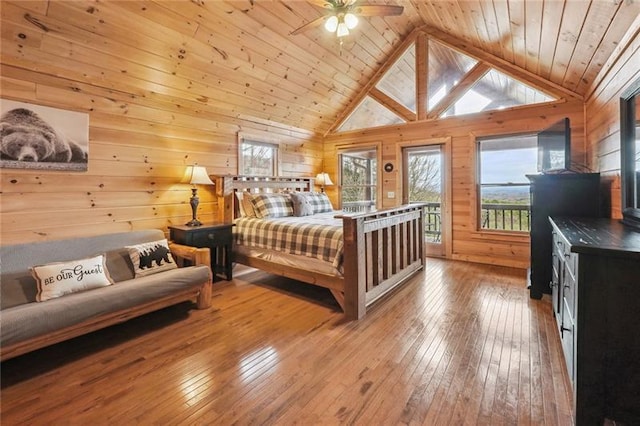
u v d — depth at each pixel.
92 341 2.41
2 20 2.37
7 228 2.64
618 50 2.45
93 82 3.09
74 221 3.02
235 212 4.31
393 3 4.15
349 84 5.25
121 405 1.71
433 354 2.18
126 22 2.81
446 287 3.58
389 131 5.41
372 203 5.75
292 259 3.33
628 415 1.41
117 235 3.17
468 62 4.69
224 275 4.07
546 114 4.11
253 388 1.83
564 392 1.75
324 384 1.86
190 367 2.06
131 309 2.48
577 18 2.46
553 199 3.03
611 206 2.77
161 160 3.72
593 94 3.41
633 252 1.33
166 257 3.17
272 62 4.06
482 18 3.51
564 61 3.31
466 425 1.53
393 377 1.92
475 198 4.69
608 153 2.84
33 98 2.72
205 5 3.02
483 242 4.67
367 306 2.94
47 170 2.83
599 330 1.43
